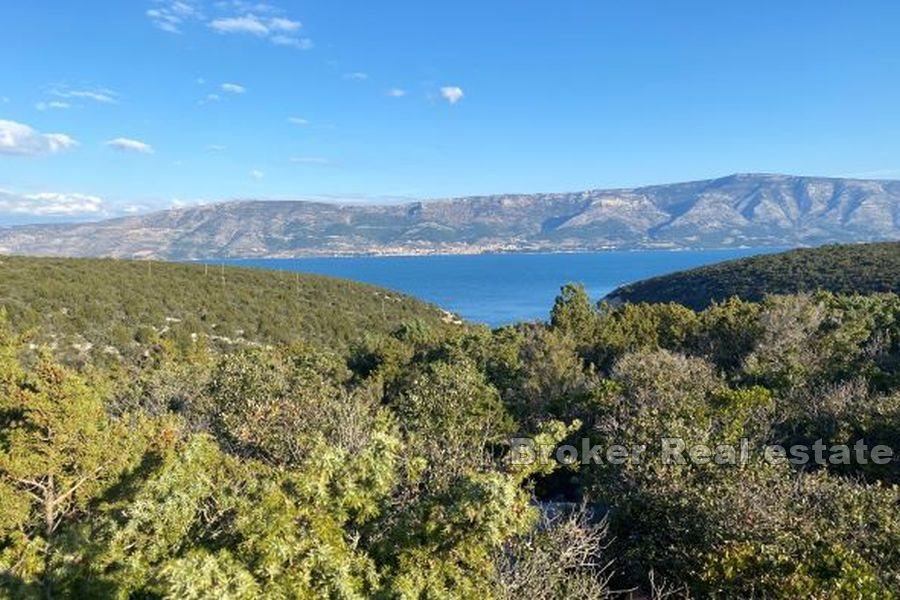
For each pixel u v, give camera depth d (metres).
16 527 9.66
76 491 10.48
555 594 7.84
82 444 10.51
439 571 6.03
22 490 10.09
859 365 22.23
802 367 21.92
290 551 5.25
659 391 17.89
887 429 14.61
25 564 7.51
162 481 6.69
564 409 20.30
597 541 9.41
